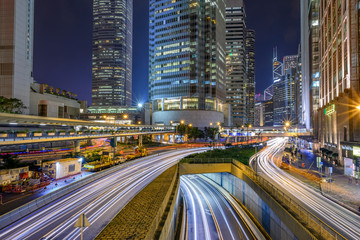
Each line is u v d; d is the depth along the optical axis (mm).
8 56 94188
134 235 15070
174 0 155000
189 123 144500
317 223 17594
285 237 22656
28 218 19875
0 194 27406
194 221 32000
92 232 17219
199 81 150125
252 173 35938
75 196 25922
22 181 31172
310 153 81375
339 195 31312
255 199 32469
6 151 70250
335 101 65625
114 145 43719
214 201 40938
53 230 17609
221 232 28750
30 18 126250
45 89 126875
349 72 54031
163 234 16500
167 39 155750
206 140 129250
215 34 157625
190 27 150125
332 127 72062
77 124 56344
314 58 111875
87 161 49688
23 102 99625
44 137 39688
